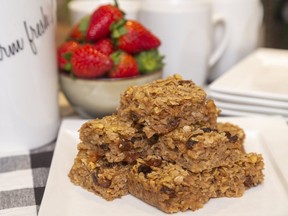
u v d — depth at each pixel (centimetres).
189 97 22
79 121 28
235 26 39
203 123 23
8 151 27
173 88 23
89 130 22
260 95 30
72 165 24
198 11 33
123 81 29
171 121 22
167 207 20
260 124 28
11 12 24
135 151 22
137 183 21
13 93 26
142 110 22
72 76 29
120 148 22
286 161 24
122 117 23
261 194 22
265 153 25
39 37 26
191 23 33
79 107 31
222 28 38
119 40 30
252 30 40
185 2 34
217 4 38
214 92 31
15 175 24
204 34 34
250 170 22
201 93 23
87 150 23
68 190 22
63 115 33
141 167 22
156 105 21
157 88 23
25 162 26
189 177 21
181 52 34
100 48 30
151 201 21
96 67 28
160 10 33
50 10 27
